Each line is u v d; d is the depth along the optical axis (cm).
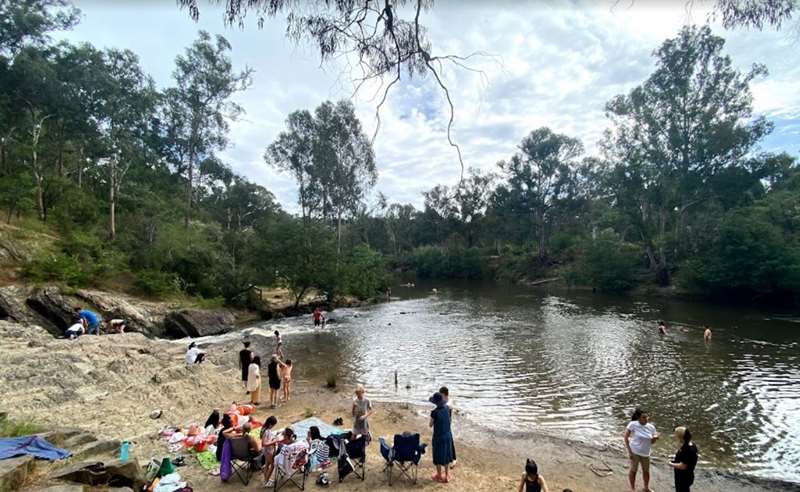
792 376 1468
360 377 1570
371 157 4706
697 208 4550
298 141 4722
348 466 761
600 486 800
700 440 992
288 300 3756
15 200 2789
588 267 4772
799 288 3153
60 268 2380
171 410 1106
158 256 3059
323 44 384
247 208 7156
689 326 2489
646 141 4272
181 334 2431
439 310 3512
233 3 355
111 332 2095
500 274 7012
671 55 3969
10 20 3148
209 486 725
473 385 1458
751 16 395
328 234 3794
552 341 2156
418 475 803
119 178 3684
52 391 1088
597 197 6141
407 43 394
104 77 3244
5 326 1712
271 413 1174
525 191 6838
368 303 4072
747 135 3838
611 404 1246
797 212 3512
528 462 643
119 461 620
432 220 8562
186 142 4347
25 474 540
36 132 3241
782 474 835
